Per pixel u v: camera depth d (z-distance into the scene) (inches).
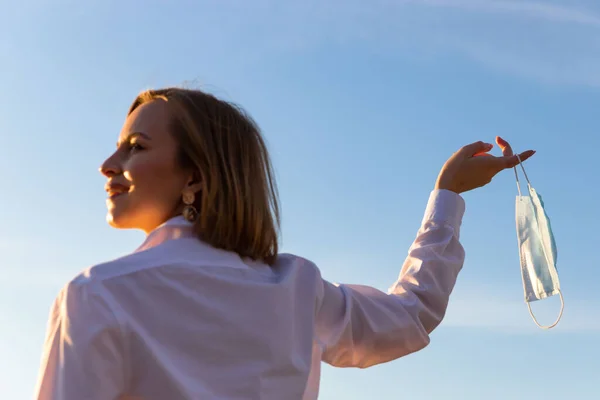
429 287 73.5
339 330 64.6
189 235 57.1
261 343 54.4
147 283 50.3
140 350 48.0
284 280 59.0
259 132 65.3
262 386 53.2
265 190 63.9
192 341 50.9
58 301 48.9
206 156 58.9
